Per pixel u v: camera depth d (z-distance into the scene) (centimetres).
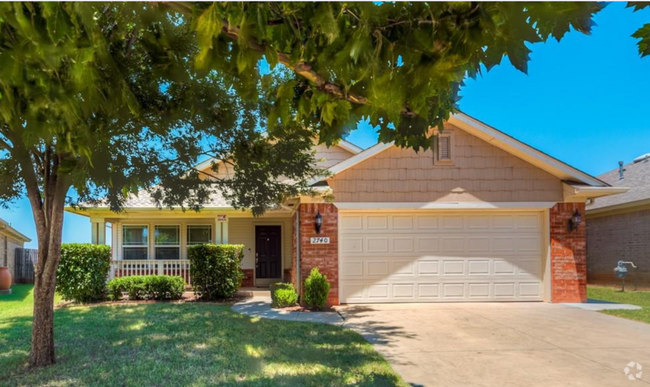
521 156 1022
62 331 709
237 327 741
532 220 1038
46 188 543
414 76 190
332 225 998
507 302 1019
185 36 368
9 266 1705
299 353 568
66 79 173
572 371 504
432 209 1015
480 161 1027
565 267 1022
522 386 454
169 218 1413
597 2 161
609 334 693
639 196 1386
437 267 1022
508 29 168
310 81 252
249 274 1470
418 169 1020
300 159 725
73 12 141
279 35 192
